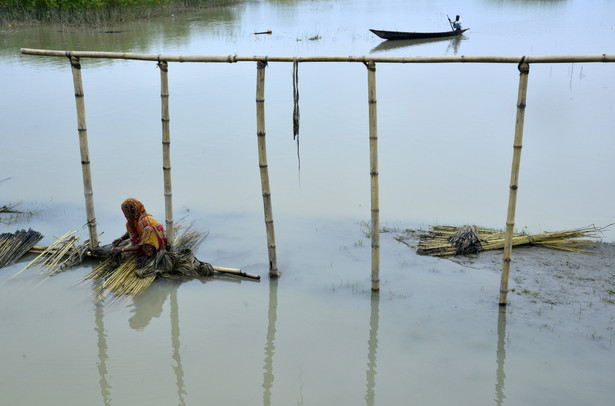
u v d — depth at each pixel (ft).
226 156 43.50
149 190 37.45
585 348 21.43
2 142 46.11
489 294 25.26
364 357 21.39
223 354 21.79
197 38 94.12
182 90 61.77
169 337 22.81
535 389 19.48
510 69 71.61
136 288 26.02
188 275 27.45
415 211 34.30
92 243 28.48
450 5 163.73
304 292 25.90
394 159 42.42
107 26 104.68
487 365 20.74
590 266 27.40
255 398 19.42
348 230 32.07
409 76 68.54
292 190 37.65
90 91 60.90
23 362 21.15
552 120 50.55
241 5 157.48
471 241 28.99
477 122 50.39
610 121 49.93
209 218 33.60
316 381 20.26
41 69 70.44
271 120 51.83
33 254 29.40
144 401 19.30
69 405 19.07
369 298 25.27
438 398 19.25
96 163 42.06
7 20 102.42
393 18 131.95
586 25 112.27
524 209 34.06
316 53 83.05
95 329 23.29
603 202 34.73
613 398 18.93
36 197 36.37
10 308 24.54
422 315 23.91
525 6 155.12
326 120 51.75
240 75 68.80
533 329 22.67
